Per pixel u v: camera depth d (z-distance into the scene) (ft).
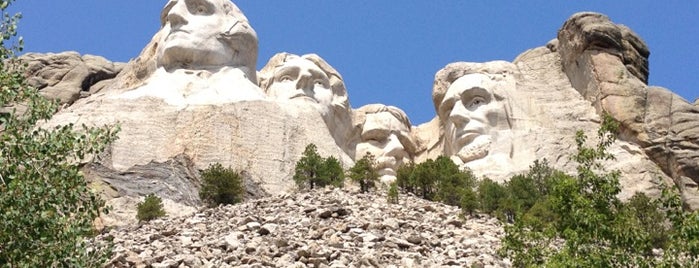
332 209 95.14
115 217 112.06
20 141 62.95
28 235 61.41
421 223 94.43
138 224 103.35
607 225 68.39
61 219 62.75
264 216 95.40
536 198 113.70
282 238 83.30
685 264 66.08
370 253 80.12
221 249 82.84
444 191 113.70
